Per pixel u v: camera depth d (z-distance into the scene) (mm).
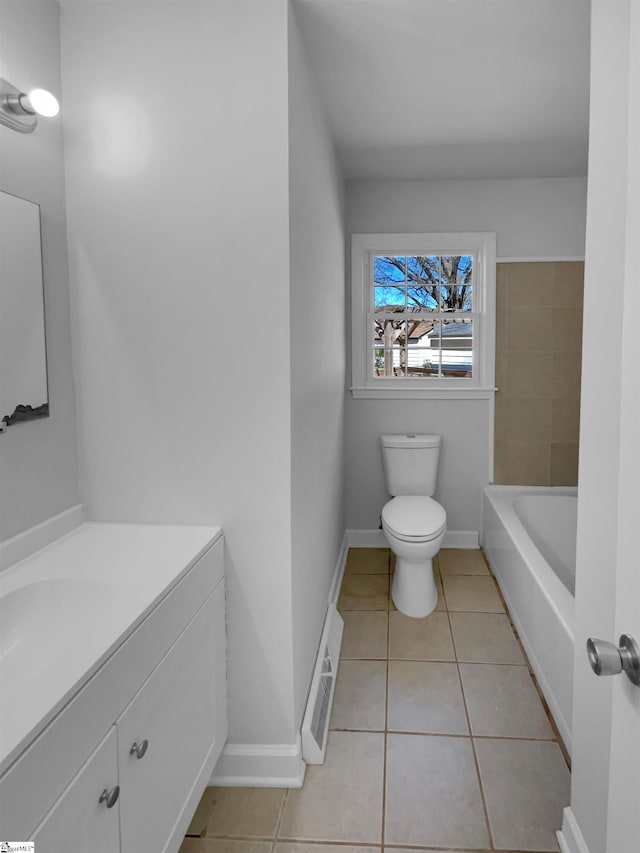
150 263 1813
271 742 1948
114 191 1802
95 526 1887
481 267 3889
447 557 3932
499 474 3998
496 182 3770
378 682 2529
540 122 2814
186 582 1558
